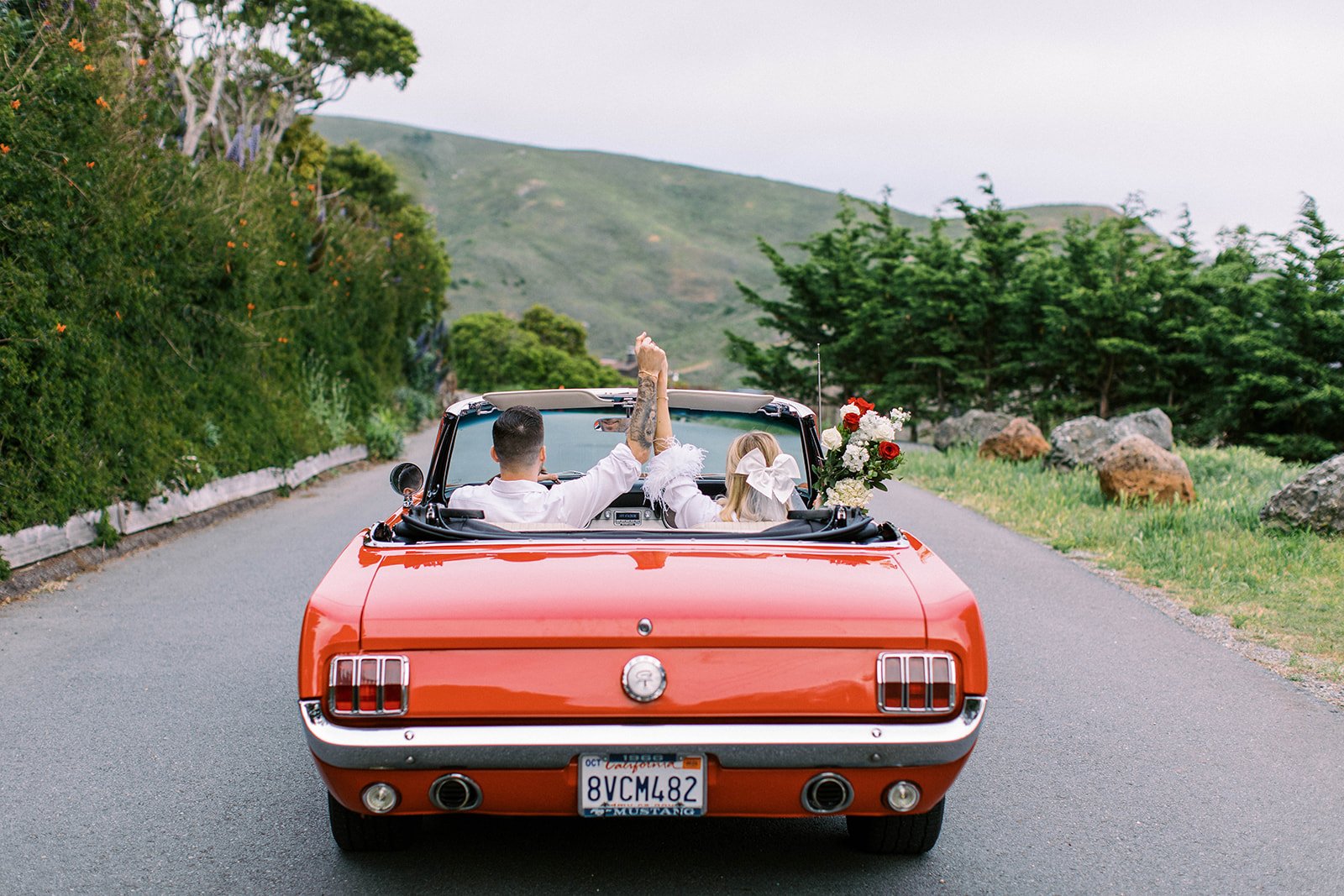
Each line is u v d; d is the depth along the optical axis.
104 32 11.74
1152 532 11.05
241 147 18.30
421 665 3.16
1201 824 4.32
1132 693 6.07
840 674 3.21
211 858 3.94
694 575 3.44
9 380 8.58
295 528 11.83
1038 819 4.36
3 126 8.76
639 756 3.19
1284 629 7.49
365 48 32.22
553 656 3.18
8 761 4.89
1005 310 31.14
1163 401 27.47
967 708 3.29
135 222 11.46
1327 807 4.49
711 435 5.29
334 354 20.30
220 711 5.62
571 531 3.95
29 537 8.73
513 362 106.88
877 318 33.62
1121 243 28.16
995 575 9.42
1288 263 22.73
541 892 3.70
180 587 8.69
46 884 3.71
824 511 4.28
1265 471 16.47
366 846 3.95
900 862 3.98
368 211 26.72
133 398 11.09
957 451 21.45
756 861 3.99
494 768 3.14
